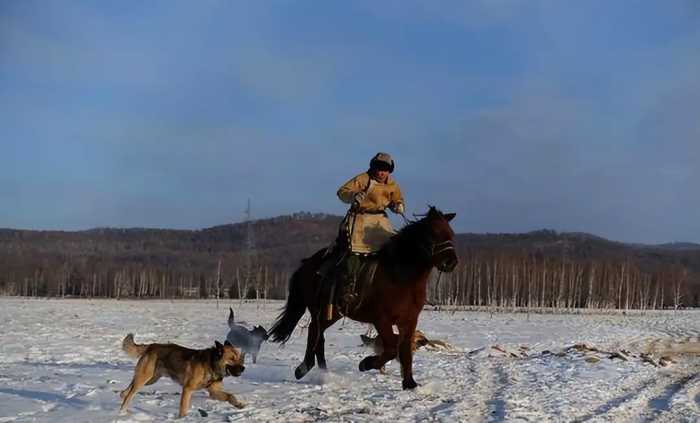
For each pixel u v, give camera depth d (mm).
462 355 19641
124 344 9047
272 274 117750
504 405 10836
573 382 13898
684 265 146250
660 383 15109
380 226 11773
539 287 102125
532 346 25781
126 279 123375
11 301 76625
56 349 19422
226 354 8992
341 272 11461
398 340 11273
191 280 126875
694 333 39594
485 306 89375
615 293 105000
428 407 10359
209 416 9055
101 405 9617
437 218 11055
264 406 9820
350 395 11000
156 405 9758
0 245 153250
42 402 9781
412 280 10992
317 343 12453
